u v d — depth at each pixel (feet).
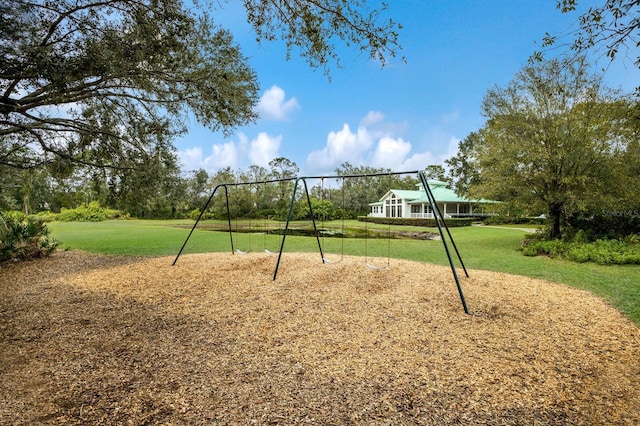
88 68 13.98
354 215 115.96
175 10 14.61
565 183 32.04
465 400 7.64
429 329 11.85
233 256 26.53
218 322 12.75
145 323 12.71
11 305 15.06
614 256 24.59
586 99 32.45
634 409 7.40
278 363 9.46
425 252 31.86
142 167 22.30
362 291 16.35
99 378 8.63
